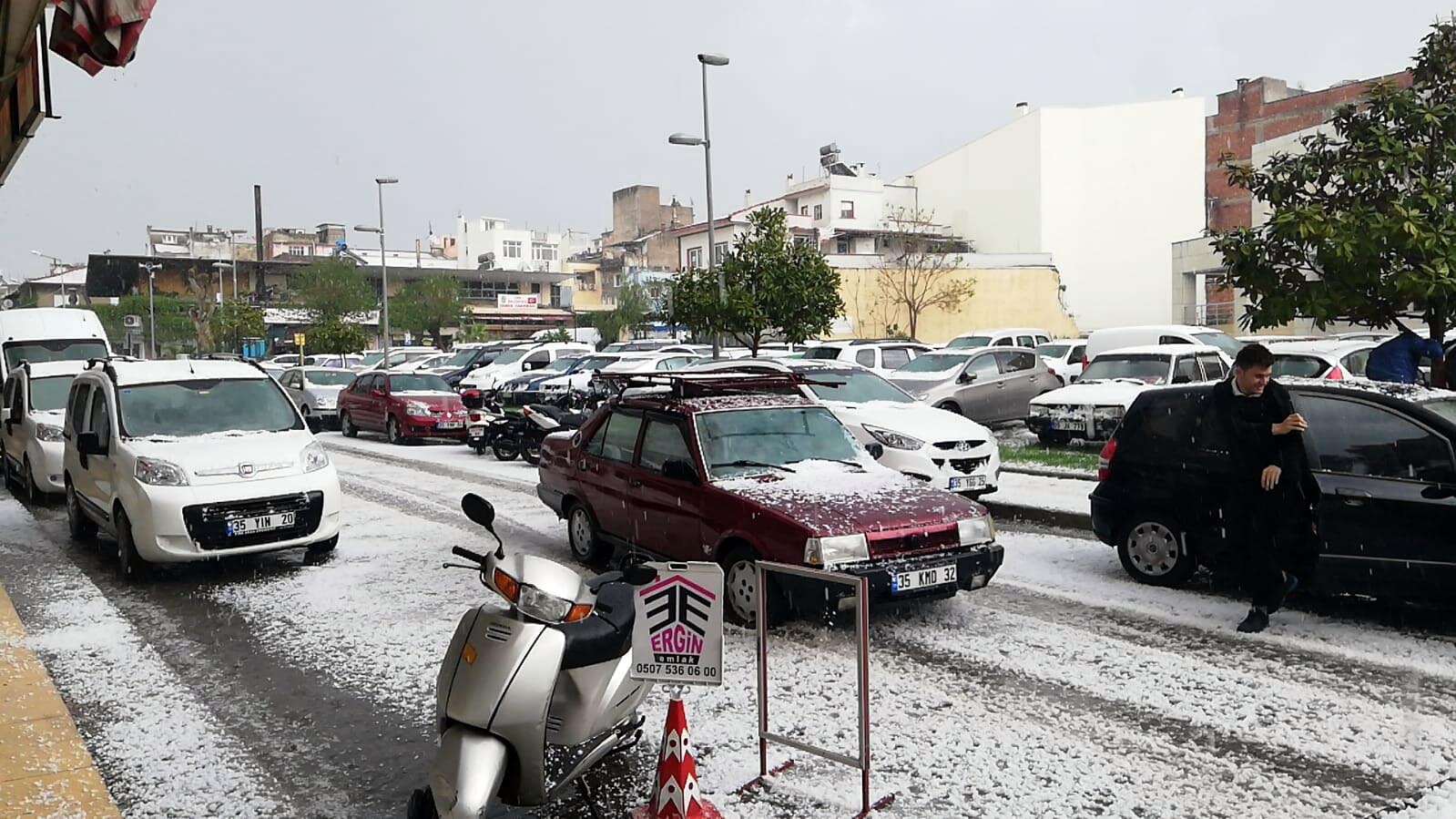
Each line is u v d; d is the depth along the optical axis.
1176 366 16.95
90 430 9.86
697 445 7.45
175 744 5.12
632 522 7.95
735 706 5.41
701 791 4.42
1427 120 9.50
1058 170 59.22
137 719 5.48
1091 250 59.41
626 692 4.27
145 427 9.23
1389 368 9.84
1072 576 8.09
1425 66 10.16
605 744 4.23
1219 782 4.37
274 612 7.56
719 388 8.16
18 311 19.92
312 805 4.45
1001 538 9.74
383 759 4.92
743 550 6.79
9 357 18.94
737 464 7.39
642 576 3.91
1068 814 4.12
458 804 3.62
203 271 64.50
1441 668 5.70
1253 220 45.38
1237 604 7.09
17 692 5.80
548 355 29.39
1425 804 4.12
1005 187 60.81
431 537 10.41
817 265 21.83
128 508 8.46
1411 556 6.18
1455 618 6.69
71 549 10.16
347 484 14.77
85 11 4.89
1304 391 6.85
